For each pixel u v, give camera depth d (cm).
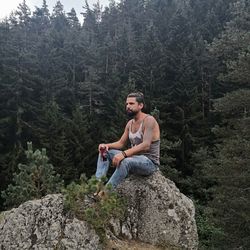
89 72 4800
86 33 6681
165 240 564
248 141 1625
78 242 481
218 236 1708
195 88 3828
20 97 4041
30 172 1606
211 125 3644
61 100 4666
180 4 6450
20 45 5150
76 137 3459
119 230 542
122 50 5181
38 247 480
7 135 3803
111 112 4166
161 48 4359
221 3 5503
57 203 507
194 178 2909
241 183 1614
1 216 560
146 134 583
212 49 2378
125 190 588
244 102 1822
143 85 3953
